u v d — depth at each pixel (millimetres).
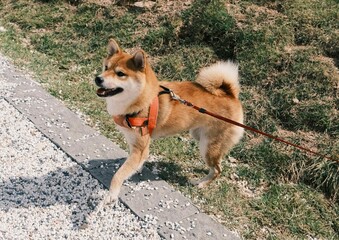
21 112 1564
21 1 2461
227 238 1059
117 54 1137
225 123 1202
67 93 1715
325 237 1140
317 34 1788
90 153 1361
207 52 1863
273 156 1377
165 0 2186
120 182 1130
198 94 1191
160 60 1893
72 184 1237
